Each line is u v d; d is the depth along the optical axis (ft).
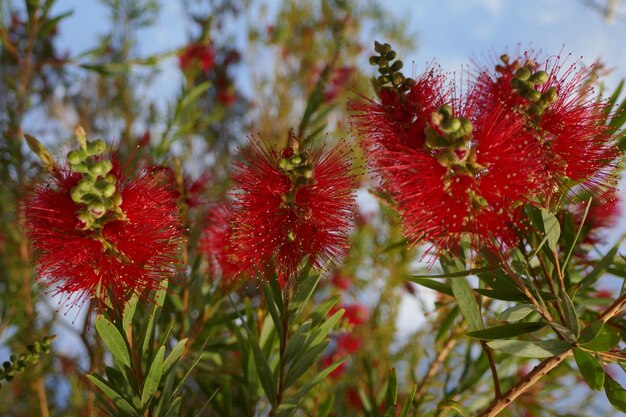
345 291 2.12
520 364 1.49
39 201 1.09
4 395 1.78
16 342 1.64
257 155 1.16
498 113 1.08
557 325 1.08
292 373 1.17
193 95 1.84
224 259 1.34
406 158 1.09
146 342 1.13
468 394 1.47
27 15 1.73
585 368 1.05
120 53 2.30
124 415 1.10
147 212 1.10
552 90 1.10
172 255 1.13
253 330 1.38
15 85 1.81
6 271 1.76
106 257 1.07
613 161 1.21
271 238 1.13
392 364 1.94
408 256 1.99
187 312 1.41
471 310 1.23
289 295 1.17
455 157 1.04
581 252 1.39
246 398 1.35
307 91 2.70
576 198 1.26
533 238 1.20
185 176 1.45
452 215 1.08
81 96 2.43
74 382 1.62
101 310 1.10
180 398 1.11
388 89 1.16
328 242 1.15
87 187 1.01
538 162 1.08
